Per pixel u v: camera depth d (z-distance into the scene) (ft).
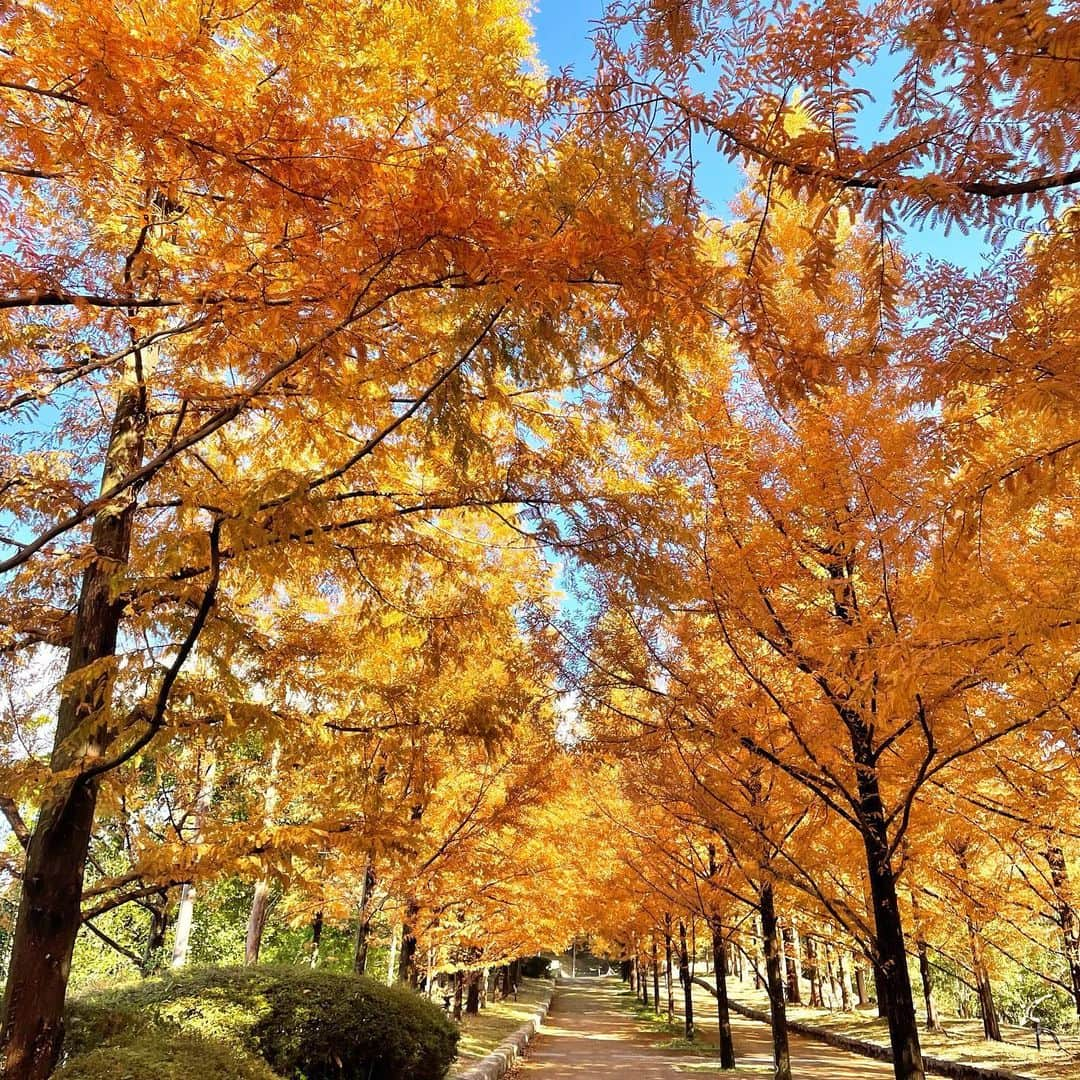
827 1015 77.92
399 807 19.31
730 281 10.03
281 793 29.12
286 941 72.69
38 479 16.53
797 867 23.17
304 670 18.04
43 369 12.96
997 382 10.36
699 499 21.45
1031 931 35.88
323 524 11.38
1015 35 6.73
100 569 15.34
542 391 16.05
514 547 20.74
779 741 23.59
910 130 7.50
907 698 12.50
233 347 12.01
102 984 29.71
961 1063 41.45
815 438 19.30
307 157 9.13
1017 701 17.70
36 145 9.10
